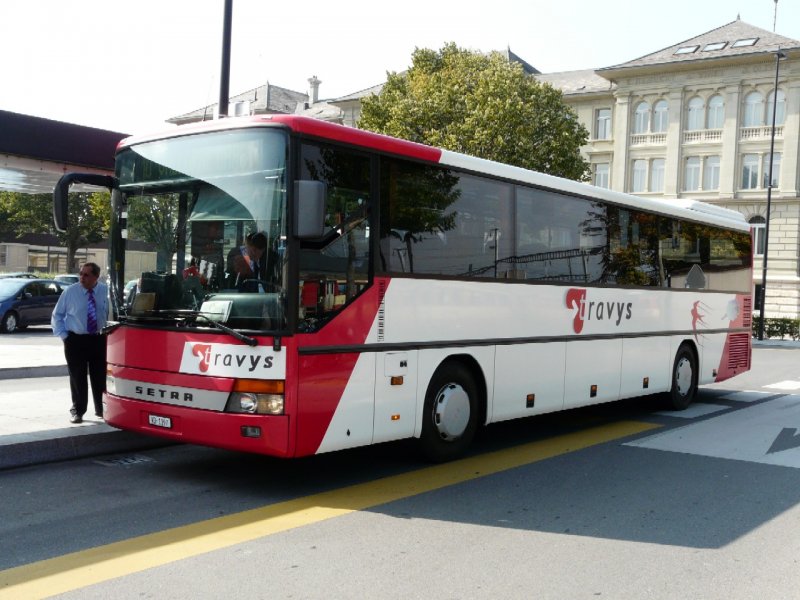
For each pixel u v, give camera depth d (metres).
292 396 6.47
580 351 10.27
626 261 11.34
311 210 6.33
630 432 10.73
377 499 6.83
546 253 9.64
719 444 9.86
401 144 7.61
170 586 4.70
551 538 5.86
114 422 7.48
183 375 6.83
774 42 51.75
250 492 6.98
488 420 8.73
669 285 12.45
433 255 7.98
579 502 6.91
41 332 27.33
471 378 8.57
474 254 8.52
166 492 6.92
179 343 6.88
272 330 6.47
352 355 7.03
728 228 14.52
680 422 11.72
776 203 50.94
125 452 8.55
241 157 6.82
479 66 36.94
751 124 52.03
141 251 7.43
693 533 6.08
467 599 4.62
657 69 54.28
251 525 5.99
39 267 73.00
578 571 5.16
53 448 7.99
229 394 6.55
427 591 4.73
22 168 11.30
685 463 8.67
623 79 56.00
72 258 57.25
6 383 13.24
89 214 56.50
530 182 9.38
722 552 5.63
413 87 37.25
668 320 12.41
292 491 7.06
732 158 52.25
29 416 9.24
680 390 12.90
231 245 6.78
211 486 7.16
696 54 53.84
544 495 7.12
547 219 9.70
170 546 5.45
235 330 6.57
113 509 6.34
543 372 9.56
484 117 33.59
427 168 7.95
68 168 11.65
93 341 8.91
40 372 14.50
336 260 6.92
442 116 35.41
